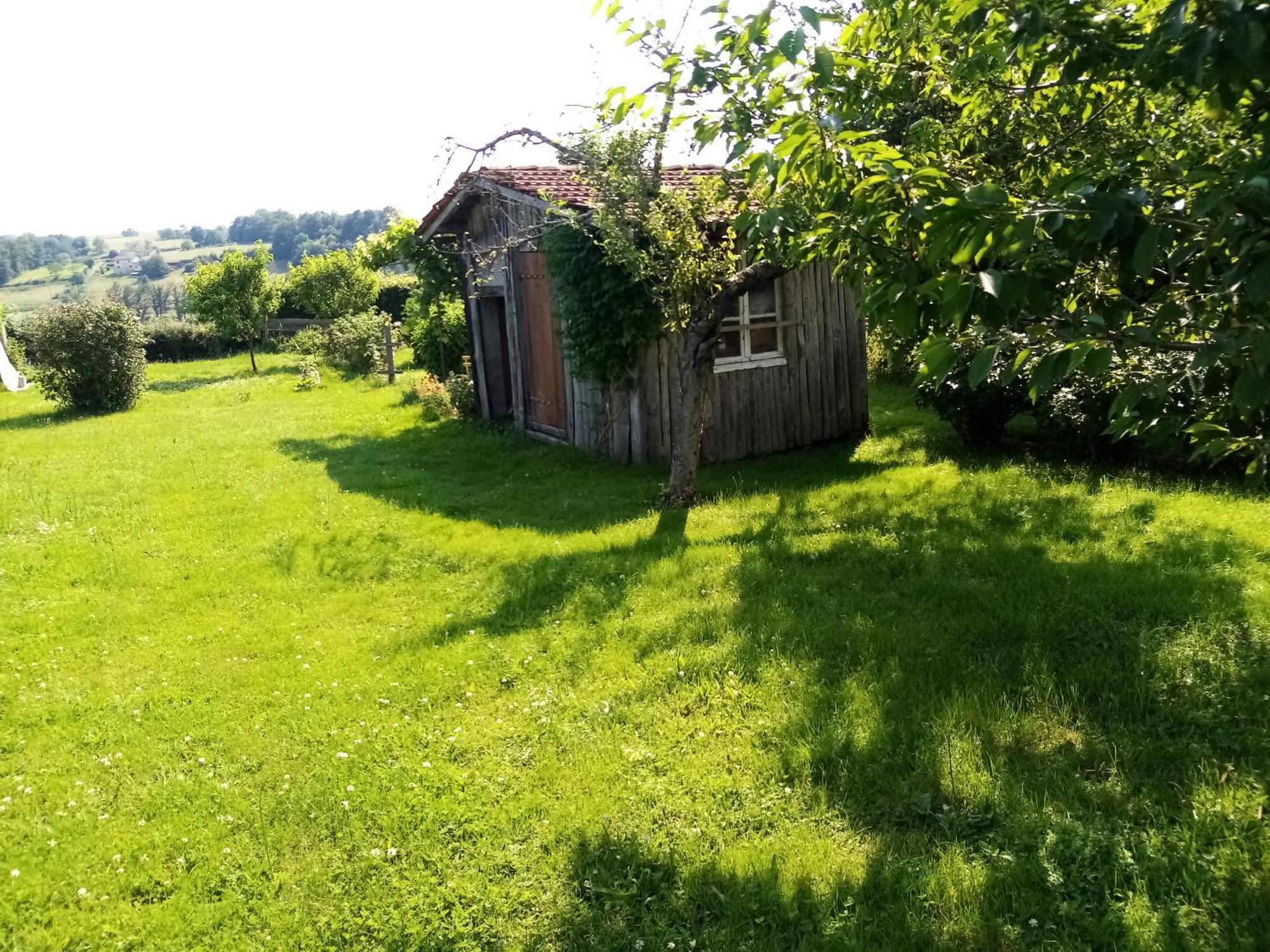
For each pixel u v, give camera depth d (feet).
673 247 26.55
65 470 38.99
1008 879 10.47
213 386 73.46
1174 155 10.52
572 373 36.19
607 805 12.69
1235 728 13.02
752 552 22.20
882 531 23.21
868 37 11.81
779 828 11.93
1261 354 6.08
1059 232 7.00
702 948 10.05
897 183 8.29
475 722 15.56
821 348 38.55
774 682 15.62
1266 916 9.57
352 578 23.86
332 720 15.97
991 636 16.38
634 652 17.51
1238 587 17.17
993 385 30.68
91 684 18.28
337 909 11.25
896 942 9.75
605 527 26.78
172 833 12.95
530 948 10.30
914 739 13.42
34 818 13.64
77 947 10.91
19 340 90.63
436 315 57.88
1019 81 12.96
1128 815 11.41
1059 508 23.43
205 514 30.71
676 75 11.93
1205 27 6.42
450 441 42.83
